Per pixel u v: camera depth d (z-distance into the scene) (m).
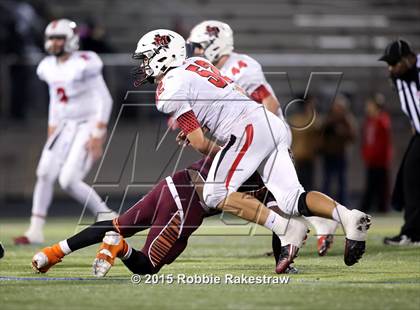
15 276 16.67
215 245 23.95
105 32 52.16
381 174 39.50
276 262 17.53
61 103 25.48
